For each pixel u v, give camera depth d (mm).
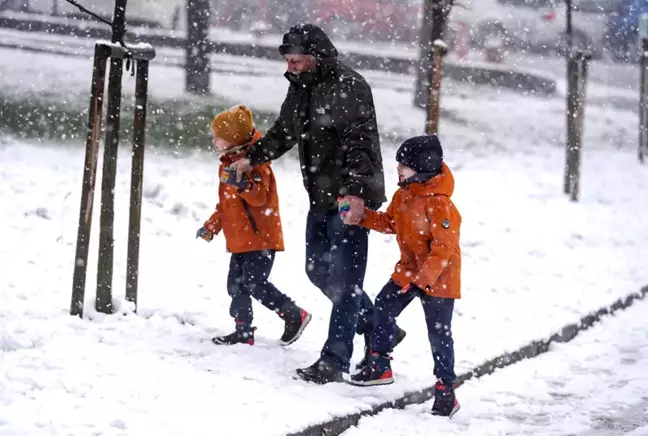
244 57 27297
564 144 20609
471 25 29719
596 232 13305
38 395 6246
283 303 7793
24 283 8594
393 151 17500
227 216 7668
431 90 13219
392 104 22656
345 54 28203
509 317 9344
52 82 19547
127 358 7125
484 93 26766
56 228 10438
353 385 7195
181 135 16312
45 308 7969
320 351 7922
